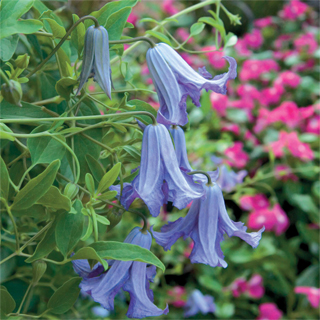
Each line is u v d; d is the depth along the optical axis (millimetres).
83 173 370
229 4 1725
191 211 356
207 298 823
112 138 404
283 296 987
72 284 345
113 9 338
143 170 323
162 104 335
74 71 363
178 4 1637
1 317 340
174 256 808
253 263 893
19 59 311
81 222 323
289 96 1266
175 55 334
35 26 305
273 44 1579
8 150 431
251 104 1094
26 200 307
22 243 437
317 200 1044
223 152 936
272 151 952
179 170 327
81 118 317
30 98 499
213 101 997
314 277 936
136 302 337
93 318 641
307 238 957
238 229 353
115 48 359
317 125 1095
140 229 342
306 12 1612
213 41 1340
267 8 1901
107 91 319
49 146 337
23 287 479
